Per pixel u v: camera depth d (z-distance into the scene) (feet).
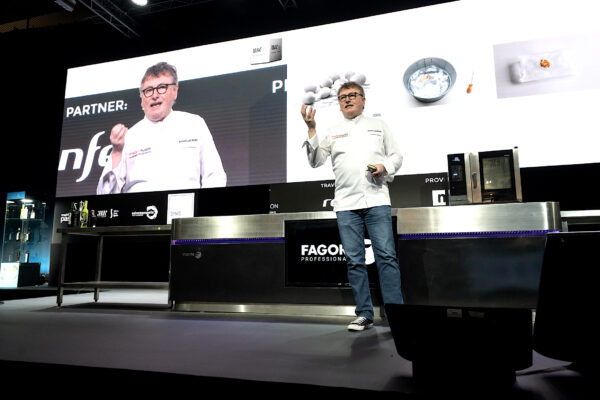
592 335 3.70
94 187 16.46
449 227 7.88
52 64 19.85
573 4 12.51
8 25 19.77
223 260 9.09
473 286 7.67
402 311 3.82
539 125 12.47
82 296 13.14
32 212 19.77
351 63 14.29
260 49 15.34
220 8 17.60
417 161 13.29
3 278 18.22
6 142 20.56
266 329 6.71
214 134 15.42
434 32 13.62
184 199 15.25
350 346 5.28
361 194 6.91
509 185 8.32
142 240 16.20
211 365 4.26
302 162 14.40
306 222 8.62
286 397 3.63
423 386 3.55
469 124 13.00
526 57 12.75
